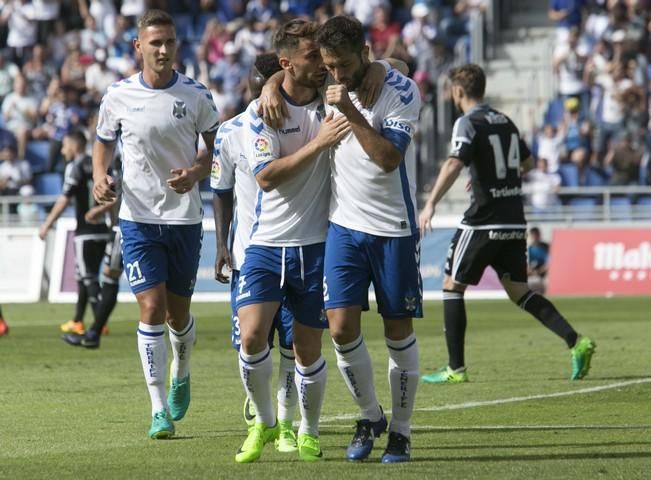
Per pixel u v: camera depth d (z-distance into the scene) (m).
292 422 25.80
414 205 23.06
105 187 28.09
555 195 79.25
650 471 21.42
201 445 25.20
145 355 26.62
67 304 73.62
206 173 27.91
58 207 50.38
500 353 43.91
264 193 23.39
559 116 86.69
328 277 22.81
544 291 74.94
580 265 74.38
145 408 30.86
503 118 36.25
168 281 28.16
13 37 98.12
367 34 92.94
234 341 25.67
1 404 31.62
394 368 22.98
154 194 27.81
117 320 61.12
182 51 96.38
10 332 54.41
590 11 91.06
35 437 26.33
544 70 91.94
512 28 98.88
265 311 23.28
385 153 21.86
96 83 92.31
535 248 75.12
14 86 93.44
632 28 87.75
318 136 22.36
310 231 23.41
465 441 25.17
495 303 69.88
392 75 22.62
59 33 97.12
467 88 36.28
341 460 23.20
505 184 36.00
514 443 24.81
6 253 77.25
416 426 27.41
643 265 73.38
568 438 25.39
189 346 28.47
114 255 45.59
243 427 27.72
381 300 22.84
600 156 82.56
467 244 35.81
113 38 95.94
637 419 28.14
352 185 22.64
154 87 27.89
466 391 33.66
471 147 35.72
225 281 25.48
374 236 22.62
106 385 35.62
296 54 22.62
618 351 43.81
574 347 35.66
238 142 24.77
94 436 26.47
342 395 32.88
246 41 91.81
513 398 31.98
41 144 89.44
